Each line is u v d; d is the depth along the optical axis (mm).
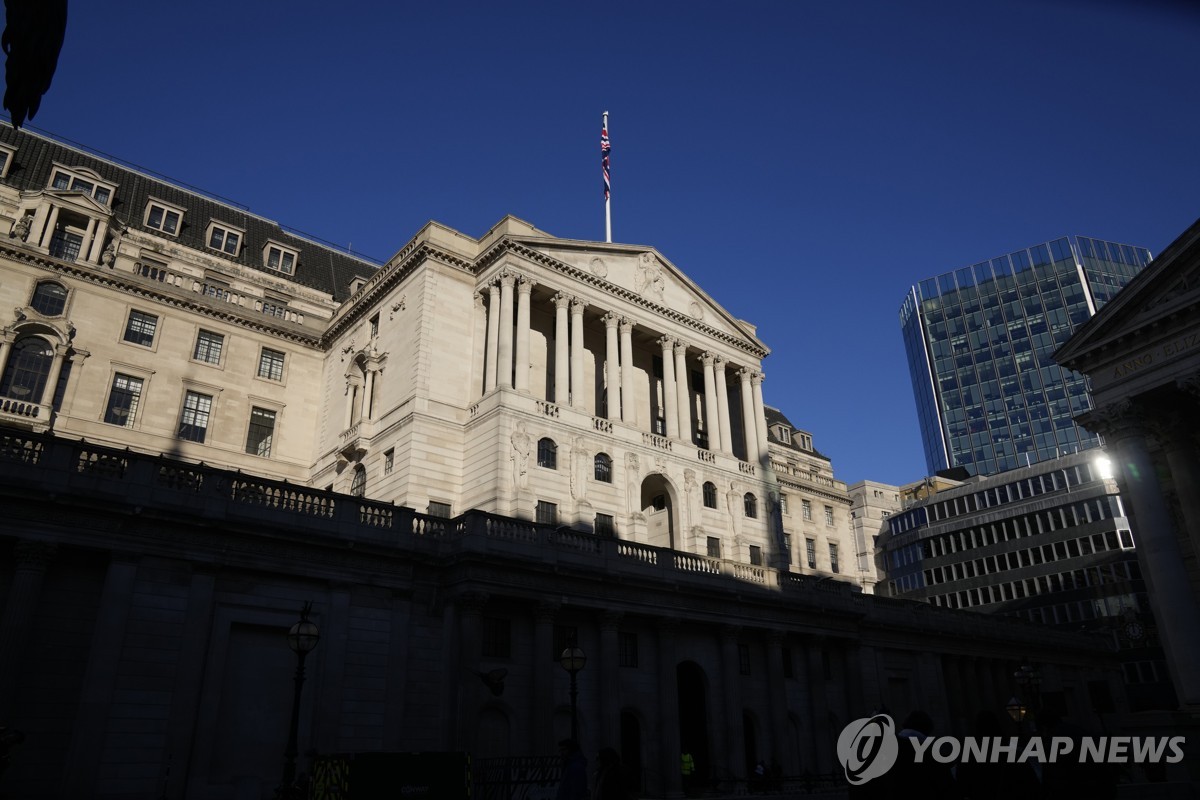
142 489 30656
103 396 51656
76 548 28984
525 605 38219
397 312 55000
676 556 44031
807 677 48875
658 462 54625
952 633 60750
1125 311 44469
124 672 28672
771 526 59594
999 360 159500
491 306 52969
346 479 54594
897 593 101438
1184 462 45719
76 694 28188
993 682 64625
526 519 42406
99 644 28391
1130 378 44125
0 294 49750
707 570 44938
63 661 28266
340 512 35156
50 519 28672
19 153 59031
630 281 58781
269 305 63312
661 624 42312
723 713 43562
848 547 86000
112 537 29641
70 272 52656
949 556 96062
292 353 61312
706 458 57750
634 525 51188
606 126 68625
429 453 48656
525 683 37406
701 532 54344
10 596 27500
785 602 47594
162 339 55281
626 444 53438
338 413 57688
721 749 42781
